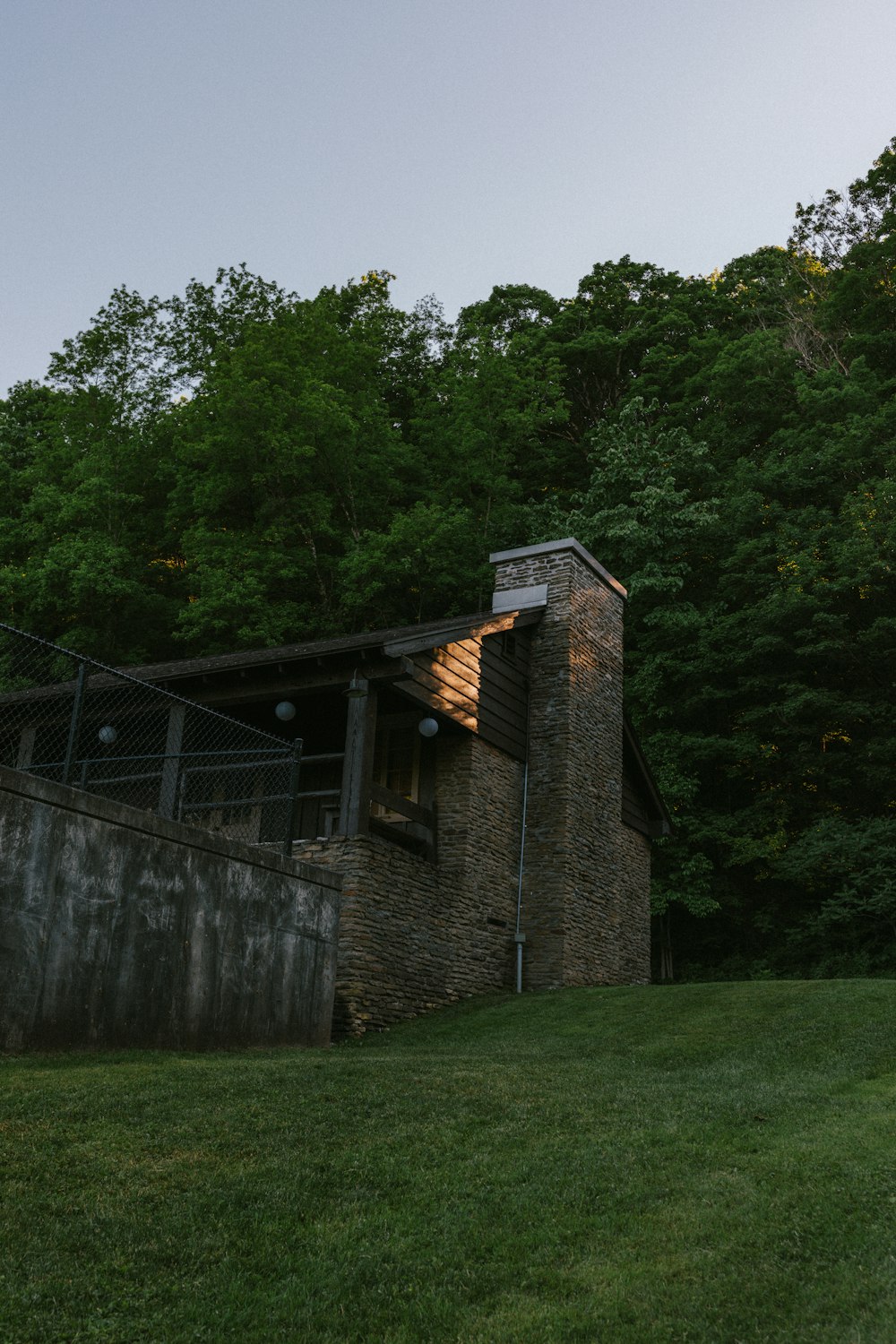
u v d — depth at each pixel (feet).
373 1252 15.71
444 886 51.19
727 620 92.84
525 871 58.08
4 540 99.14
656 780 88.07
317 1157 19.76
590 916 59.16
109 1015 29.86
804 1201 17.48
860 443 99.45
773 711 89.81
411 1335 13.28
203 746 53.11
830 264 143.95
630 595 97.66
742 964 86.58
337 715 57.82
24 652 48.80
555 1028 40.86
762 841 85.92
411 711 57.21
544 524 103.55
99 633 95.50
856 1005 37.45
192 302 110.32
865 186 141.90
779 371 118.21
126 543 98.43
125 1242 15.58
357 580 92.12
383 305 128.98
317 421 93.20
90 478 93.81
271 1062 29.09
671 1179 19.01
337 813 56.24
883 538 89.97
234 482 92.79
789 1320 13.37
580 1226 16.76
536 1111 24.00
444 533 92.89
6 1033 26.91
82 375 101.14
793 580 90.79
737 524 98.43
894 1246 15.43
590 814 61.16
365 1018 43.47
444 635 52.85
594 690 63.98
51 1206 16.55
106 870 30.50
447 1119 22.97
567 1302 14.19
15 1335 12.80
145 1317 13.57
